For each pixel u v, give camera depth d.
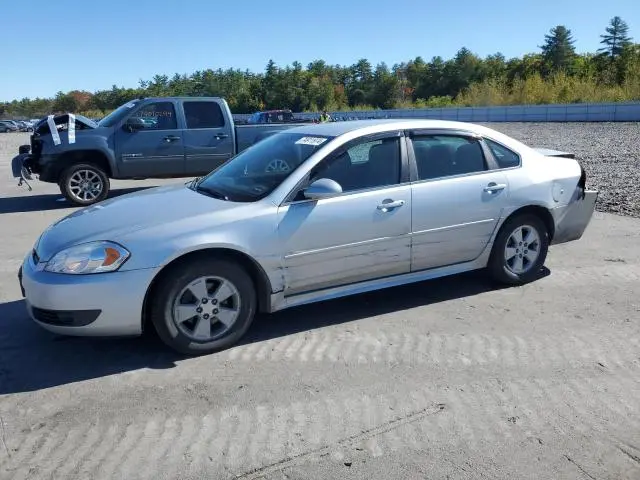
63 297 3.73
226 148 11.12
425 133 4.88
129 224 4.04
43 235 4.34
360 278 4.61
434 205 4.75
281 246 4.19
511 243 5.31
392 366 3.89
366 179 4.57
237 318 4.15
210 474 2.81
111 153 10.39
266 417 3.30
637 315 4.71
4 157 24.38
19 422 3.31
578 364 3.88
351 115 55.56
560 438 3.05
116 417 3.34
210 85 89.38
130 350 4.23
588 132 28.47
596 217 8.46
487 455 2.92
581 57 91.06
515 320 4.64
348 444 3.03
